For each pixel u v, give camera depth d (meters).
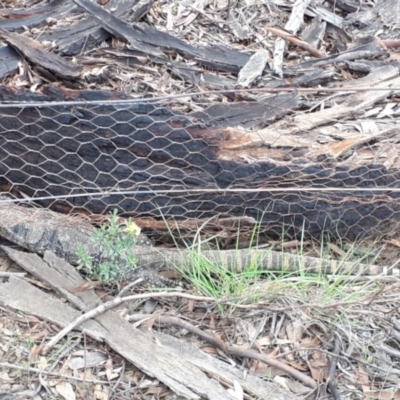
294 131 2.63
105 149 2.34
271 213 2.40
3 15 2.92
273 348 2.15
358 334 2.19
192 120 2.40
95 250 2.25
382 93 2.81
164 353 2.07
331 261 2.34
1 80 2.66
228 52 2.97
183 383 2.02
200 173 2.37
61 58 2.74
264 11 3.21
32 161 2.34
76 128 2.31
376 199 2.41
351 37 3.13
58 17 2.95
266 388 2.05
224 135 2.40
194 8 3.16
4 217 2.27
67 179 2.36
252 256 2.30
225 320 2.19
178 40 2.94
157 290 2.24
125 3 3.02
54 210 2.39
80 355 2.08
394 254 2.46
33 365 2.04
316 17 3.18
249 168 2.38
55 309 2.14
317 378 2.09
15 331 2.10
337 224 2.43
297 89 2.26
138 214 2.38
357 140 2.57
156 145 2.34
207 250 2.35
